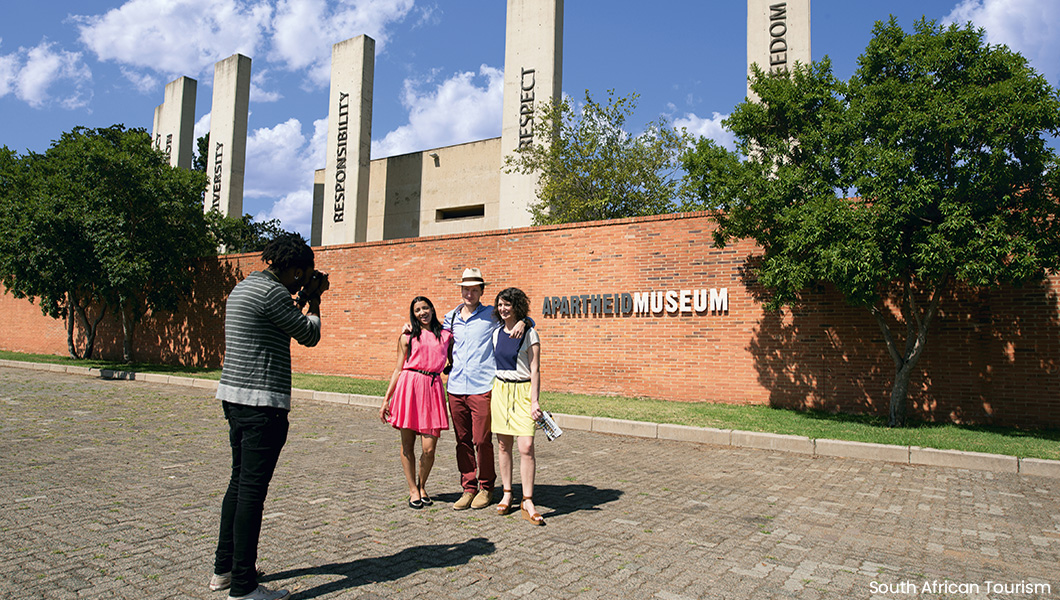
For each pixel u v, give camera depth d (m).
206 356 23.34
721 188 11.46
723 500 6.05
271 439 3.45
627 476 7.15
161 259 22.00
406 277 18.41
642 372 14.20
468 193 35.75
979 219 9.45
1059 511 5.87
